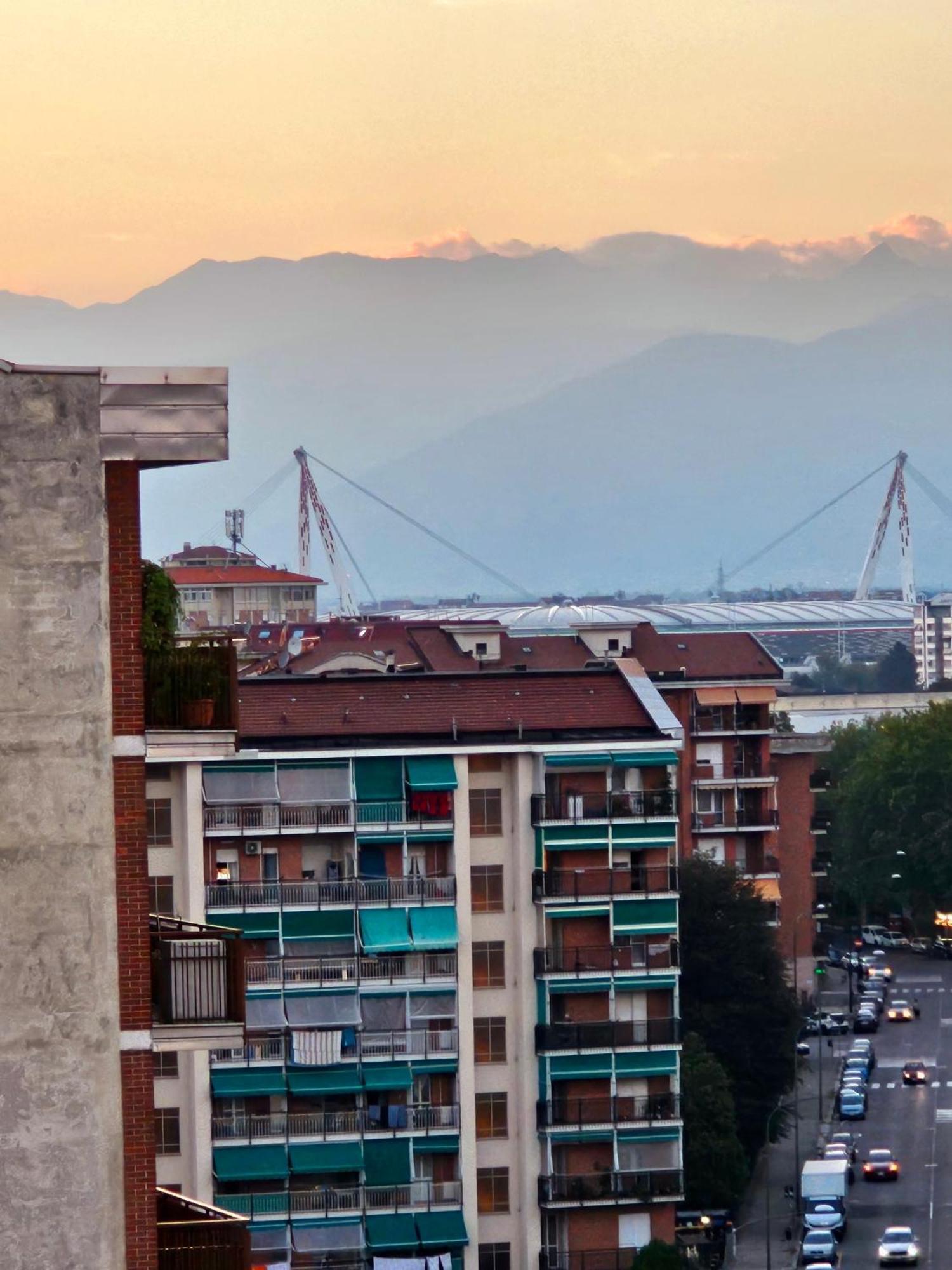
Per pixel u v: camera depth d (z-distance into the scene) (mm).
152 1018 76688
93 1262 73062
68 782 73125
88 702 73250
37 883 72938
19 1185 72812
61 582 73250
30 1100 72875
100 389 73875
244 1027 80312
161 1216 85938
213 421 74750
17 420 73250
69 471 73438
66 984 73000
